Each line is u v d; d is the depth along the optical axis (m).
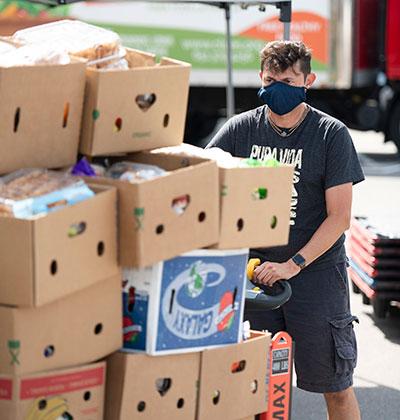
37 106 6.43
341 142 8.43
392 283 13.48
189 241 6.64
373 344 13.30
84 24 7.52
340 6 26.31
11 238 5.98
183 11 26.42
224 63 26.61
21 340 6.14
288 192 7.22
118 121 6.79
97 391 6.56
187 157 7.08
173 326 6.75
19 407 6.20
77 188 6.29
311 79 8.44
